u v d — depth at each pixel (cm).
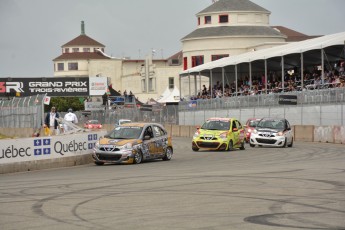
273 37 9594
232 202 1448
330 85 5006
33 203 1480
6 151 2450
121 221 1217
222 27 9662
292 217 1245
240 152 3494
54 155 2670
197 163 2731
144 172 2278
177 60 12175
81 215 1294
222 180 1914
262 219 1224
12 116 5425
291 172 2147
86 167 2677
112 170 2431
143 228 1143
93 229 1144
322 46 4838
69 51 15112
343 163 2544
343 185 1753
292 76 5991
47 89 8581
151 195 1584
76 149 2800
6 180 2106
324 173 2097
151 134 2898
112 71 13438
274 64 6594
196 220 1217
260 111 5456
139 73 12506
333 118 4550
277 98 5209
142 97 11481
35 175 2303
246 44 9481
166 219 1231
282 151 3519
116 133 2881
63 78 8625
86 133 2880
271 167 2392
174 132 6594
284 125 4009
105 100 8706
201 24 9869
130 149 2745
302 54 5091
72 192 1677
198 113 6500
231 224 1173
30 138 2556
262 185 1767
